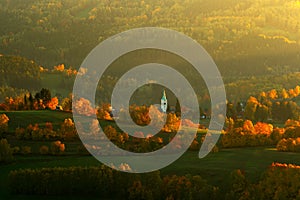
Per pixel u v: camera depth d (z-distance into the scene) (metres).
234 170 149.88
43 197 144.50
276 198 139.88
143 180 149.75
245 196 139.62
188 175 149.88
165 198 142.38
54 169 149.88
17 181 146.75
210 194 140.12
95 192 147.12
